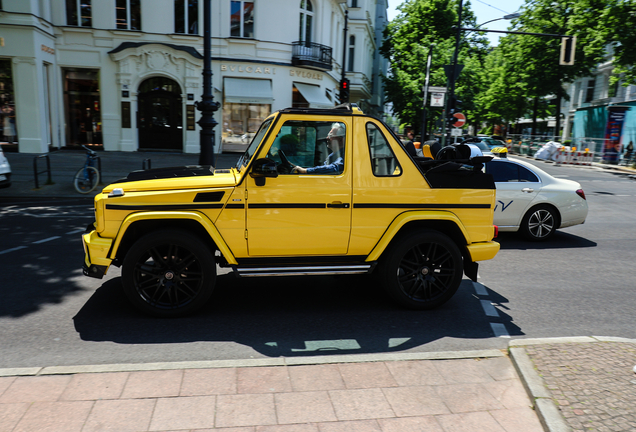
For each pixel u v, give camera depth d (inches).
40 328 169.8
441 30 1627.7
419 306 195.0
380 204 183.2
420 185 186.1
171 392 123.2
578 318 194.4
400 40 1695.4
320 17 1034.1
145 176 186.4
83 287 215.0
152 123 941.2
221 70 940.0
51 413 113.0
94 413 113.3
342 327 177.6
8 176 414.9
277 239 178.5
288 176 176.6
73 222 360.5
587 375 131.8
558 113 1416.1
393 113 1658.5
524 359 141.6
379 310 195.9
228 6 927.7
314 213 178.9
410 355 147.6
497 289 230.1
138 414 113.5
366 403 121.6
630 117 1253.7
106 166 674.2
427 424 113.8
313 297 209.6
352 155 180.7
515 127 2679.6
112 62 896.3
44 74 828.6
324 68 1024.2
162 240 172.2
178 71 918.4
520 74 1472.7
